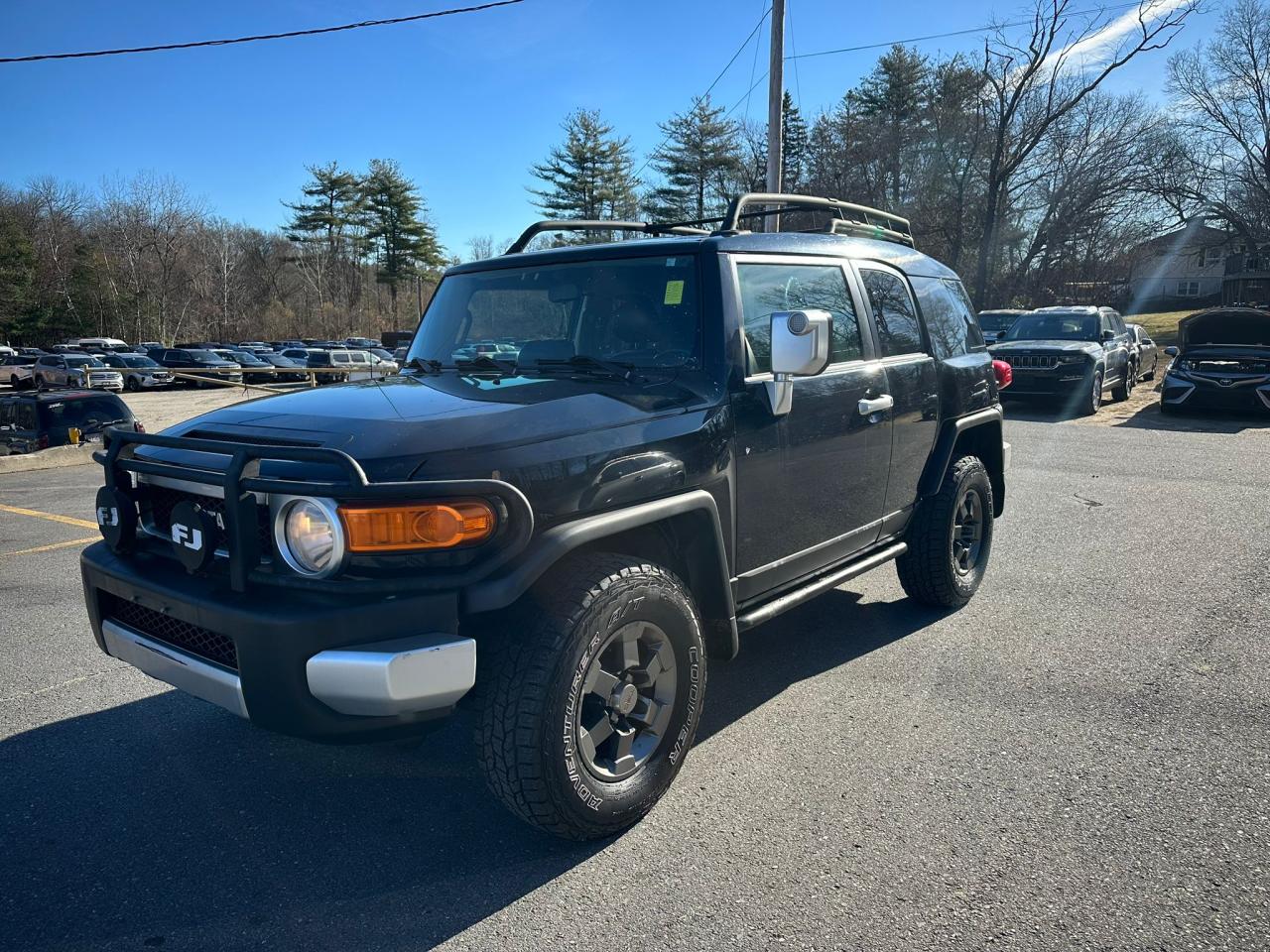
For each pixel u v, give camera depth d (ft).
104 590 9.92
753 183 165.48
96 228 247.91
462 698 9.38
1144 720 12.05
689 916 8.16
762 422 11.12
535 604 8.84
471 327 12.67
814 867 8.86
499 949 7.80
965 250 130.00
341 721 8.04
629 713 9.53
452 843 9.50
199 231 258.78
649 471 9.46
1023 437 40.98
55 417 47.70
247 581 8.29
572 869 8.96
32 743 12.04
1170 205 144.15
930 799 10.10
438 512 7.98
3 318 207.82
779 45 51.21
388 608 7.89
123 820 10.07
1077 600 17.34
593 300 11.68
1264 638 15.07
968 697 12.91
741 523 11.00
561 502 8.70
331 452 7.88
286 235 260.83
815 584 12.76
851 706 12.68
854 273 13.83
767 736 11.80
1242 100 143.43
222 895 8.65
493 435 8.64
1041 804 9.94
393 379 11.65
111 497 9.80
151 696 13.61
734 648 10.80
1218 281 213.66
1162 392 48.11
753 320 11.38
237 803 10.41
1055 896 8.30
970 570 17.07
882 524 14.26
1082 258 137.49
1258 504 26.03
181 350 130.31
